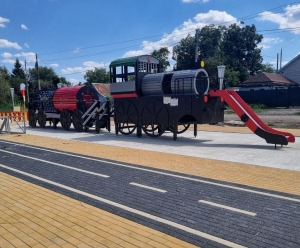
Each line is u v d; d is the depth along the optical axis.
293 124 18.28
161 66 15.91
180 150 10.75
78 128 18.02
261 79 45.22
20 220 4.62
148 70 15.12
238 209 4.98
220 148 11.06
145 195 5.75
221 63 50.97
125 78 15.38
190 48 58.59
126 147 11.59
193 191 5.94
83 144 12.61
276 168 7.80
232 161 8.73
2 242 3.91
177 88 13.05
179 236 4.06
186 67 58.12
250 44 65.94
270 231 4.17
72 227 4.36
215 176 7.05
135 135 15.55
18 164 8.76
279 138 10.72
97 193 5.91
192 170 7.66
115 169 7.87
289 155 9.55
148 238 4.01
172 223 4.48
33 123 22.06
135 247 3.77
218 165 8.20
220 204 5.21
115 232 4.19
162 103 13.29
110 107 17.31
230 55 65.06
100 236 4.07
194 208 5.05
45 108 20.92
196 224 4.43
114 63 15.40
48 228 4.33
